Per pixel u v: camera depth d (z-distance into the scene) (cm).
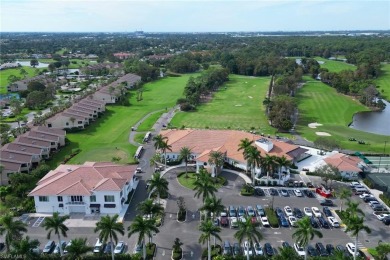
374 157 12988
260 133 15712
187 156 11381
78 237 8238
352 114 19575
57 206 9344
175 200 9900
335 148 13438
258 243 7606
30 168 12112
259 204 9675
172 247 7844
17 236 6994
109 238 7594
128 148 14062
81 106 18312
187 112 19688
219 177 11288
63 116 16388
